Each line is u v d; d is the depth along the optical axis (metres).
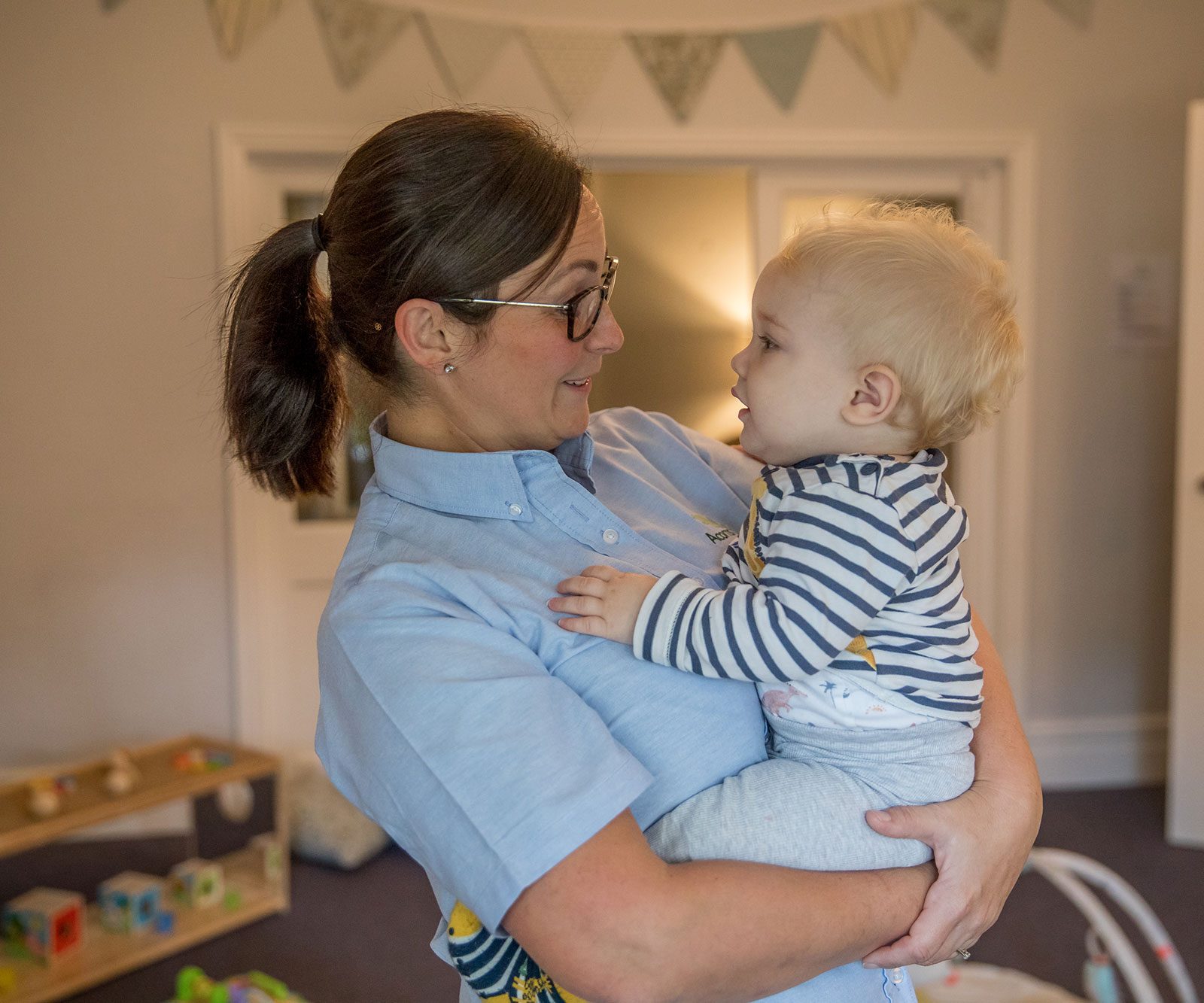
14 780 3.42
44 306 3.34
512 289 1.03
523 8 3.51
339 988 2.59
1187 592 3.29
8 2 3.24
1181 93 3.65
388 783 0.88
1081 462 3.75
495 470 1.06
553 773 0.84
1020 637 3.78
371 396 1.16
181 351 3.40
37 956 2.62
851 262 1.03
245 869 3.15
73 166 3.31
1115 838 3.37
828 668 0.99
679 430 1.36
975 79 3.62
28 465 3.38
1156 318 3.72
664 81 3.57
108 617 3.46
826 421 1.04
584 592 0.98
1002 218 3.71
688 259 4.30
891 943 0.93
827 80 3.61
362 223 1.03
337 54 3.41
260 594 3.53
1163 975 2.57
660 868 0.84
